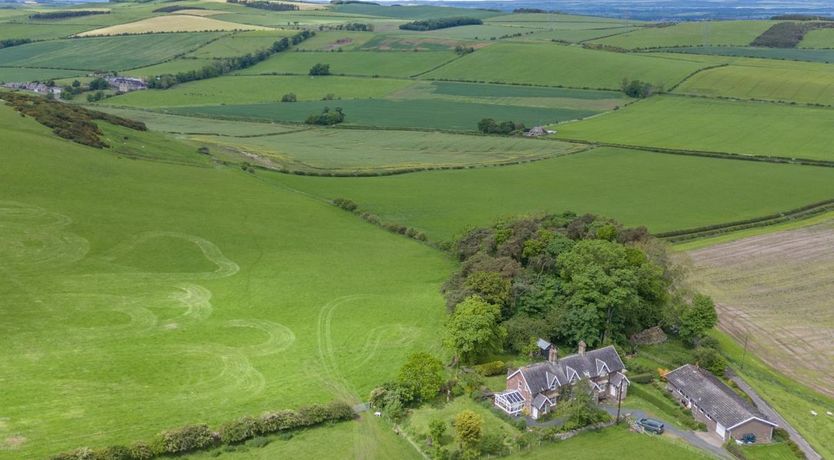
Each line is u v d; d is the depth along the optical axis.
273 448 81.62
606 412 92.69
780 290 132.75
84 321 106.88
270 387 93.38
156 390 90.81
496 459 82.06
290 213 164.25
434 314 117.75
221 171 189.12
